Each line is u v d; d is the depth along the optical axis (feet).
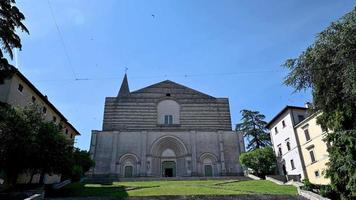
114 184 112.16
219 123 177.47
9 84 96.27
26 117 82.84
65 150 85.97
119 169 158.40
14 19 64.39
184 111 179.73
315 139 126.31
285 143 148.36
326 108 62.85
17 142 75.82
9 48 63.93
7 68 65.51
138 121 174.91
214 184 107.24
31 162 79.51
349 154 62.08
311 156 128.57
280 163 152.25
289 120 145.48
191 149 165.68
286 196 74.43
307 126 132.57
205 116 179.22
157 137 168.45
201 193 79.10
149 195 74.13
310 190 78.18
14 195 67.56
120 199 68.44
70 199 67.97
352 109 57.67
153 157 164.66
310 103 66.03
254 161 145.28
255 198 71.87
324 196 72.43
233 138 171.83
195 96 184.55
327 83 56.65
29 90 109.70
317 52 53.06
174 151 169.68
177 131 170.40
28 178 109.40
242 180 125.59
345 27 49.96
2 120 75.05
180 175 162.71
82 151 132.98
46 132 83.56
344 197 64.03
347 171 62.39
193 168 160.66
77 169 121.08
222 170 160.45
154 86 185.68
